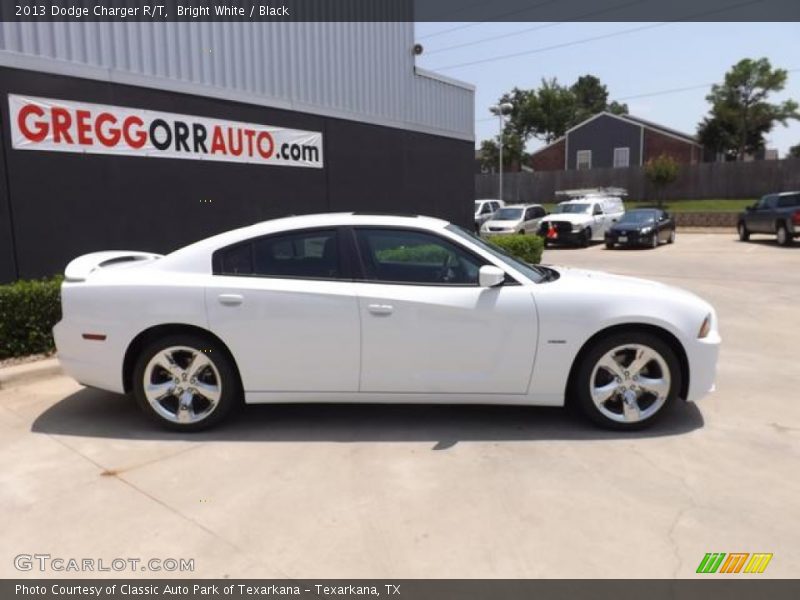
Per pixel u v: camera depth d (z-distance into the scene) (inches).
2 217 291.9
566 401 196.2
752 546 123.3
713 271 598.5
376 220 186.5
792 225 832.9
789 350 282.2
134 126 343.3
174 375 181.2
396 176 555.5
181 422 181.5
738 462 161.2
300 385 180.7
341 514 136.1
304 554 121.5
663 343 177.8
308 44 462.9
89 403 208.8
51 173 308.8
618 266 663.1
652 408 180.9
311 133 458.0
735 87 2111.2
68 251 318.0
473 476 153.9
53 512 137.3
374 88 528.4
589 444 172.9
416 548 123.2
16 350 250.7
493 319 176.1
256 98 412.2
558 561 118.6
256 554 121.6
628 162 1924.2
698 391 181.6
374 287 178.2
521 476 153.6
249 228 186.9
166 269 182.9
